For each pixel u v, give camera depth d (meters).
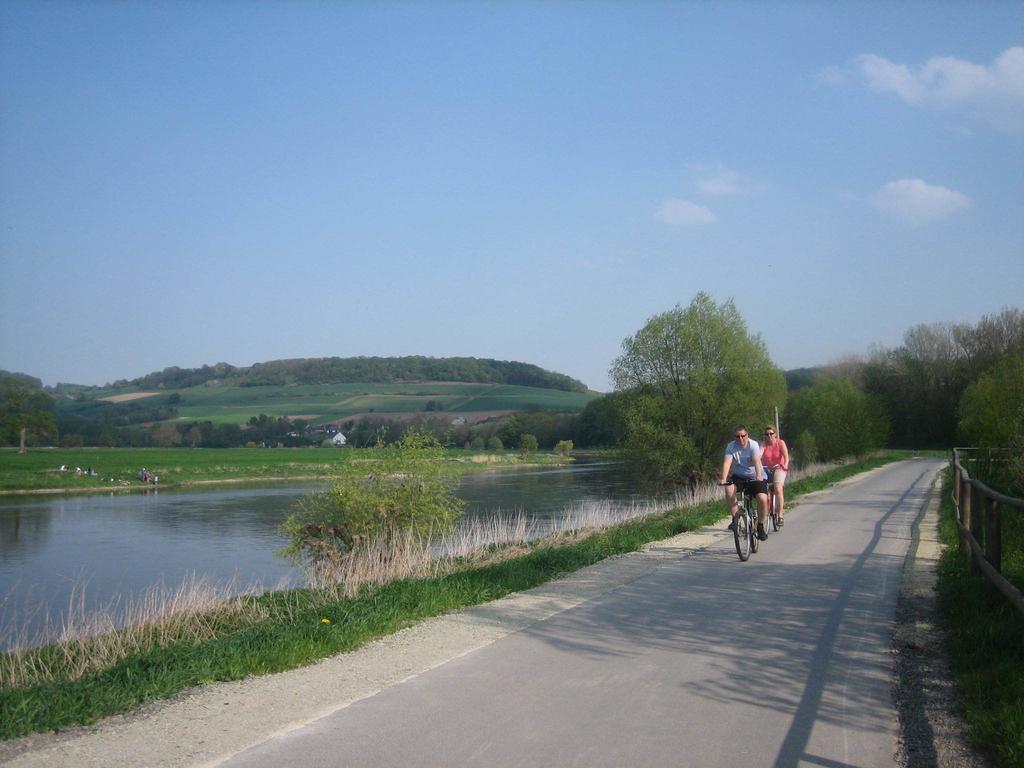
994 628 6.18
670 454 33.19
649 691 5.34
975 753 4.30
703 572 9.98
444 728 4.69
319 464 69.44
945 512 16.42
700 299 34.25
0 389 80.94
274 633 6.83
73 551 24.44
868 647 6.38
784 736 4.55
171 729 4.77
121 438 102.75
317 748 4.42
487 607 8.13
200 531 29.20
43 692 5.35
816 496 22.83
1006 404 17.06
